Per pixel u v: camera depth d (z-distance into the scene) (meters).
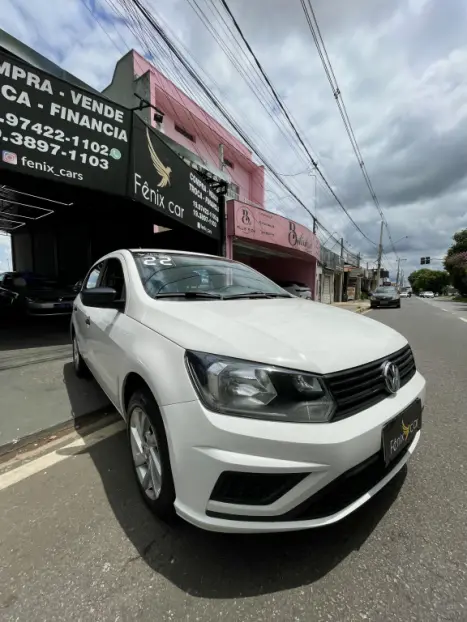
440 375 5.09
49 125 5.30
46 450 2.86
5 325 8.89
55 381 4.30
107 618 1.42
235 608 1.47
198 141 13.59
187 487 1.59
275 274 21.42
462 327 10.99
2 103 4.81
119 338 2.38
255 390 1.56
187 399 1.61
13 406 3.53
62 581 1.60
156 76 10.59
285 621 1.41
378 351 1.95
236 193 14.74
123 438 3.05
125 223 10.29
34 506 2.14
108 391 2.71
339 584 1.58
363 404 1.75
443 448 2.86
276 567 1.68
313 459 1.50
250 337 1.75
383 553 1.76
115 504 2.15
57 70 6.08
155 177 7.27
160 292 2.55
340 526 1.95
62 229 12.36
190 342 1.77
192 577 1.62
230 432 1.49
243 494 1.52
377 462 1.77
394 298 22.09
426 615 1.43
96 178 5.95
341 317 2.40
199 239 10.74
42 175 5.27
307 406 1.57
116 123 6.18
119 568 1.68
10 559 1.72
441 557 1.74
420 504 2.14
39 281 10.13
